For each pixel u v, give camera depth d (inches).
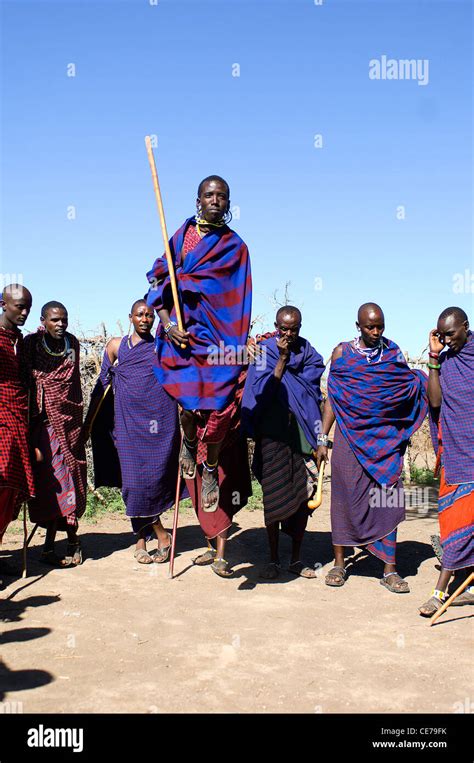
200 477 277.4
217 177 233.6
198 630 218.2
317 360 287.0
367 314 264.5
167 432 295.3
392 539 266.4
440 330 243.8
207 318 233.5
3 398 251.9
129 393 292.2
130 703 167.5
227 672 186.9
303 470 276.7
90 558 300.2
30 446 278.2
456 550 235.0
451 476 239.1
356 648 205.9
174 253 239.8
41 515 279.7
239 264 237.1
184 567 290.4
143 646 204.1
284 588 265.3
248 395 274.4
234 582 271.3
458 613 239.5
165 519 379.9
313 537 350.0
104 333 441.7
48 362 281.0
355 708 167.9
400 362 267.1
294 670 189.2
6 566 273.1
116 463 312.3
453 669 191.8
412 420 269.0
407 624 227.6
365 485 265.4
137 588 259.9
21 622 221.5
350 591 262.7
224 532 276.2
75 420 287.6
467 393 238.2
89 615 228.8
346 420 266.5
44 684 176.6
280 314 265.6
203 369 233.8
